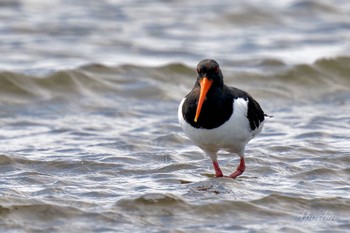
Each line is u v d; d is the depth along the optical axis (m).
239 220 11.05
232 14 27.33
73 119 17.05
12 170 13.12
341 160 13.64
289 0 29.44
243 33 25.89
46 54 22.53
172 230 10.66
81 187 12.31
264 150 14.26
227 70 20.75
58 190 12.11
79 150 14.50
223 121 11.77
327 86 20.06
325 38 25.31
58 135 15.69
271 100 19.02
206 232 10.59
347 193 12.05
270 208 11.42
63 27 25.48
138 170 13.23
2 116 17.20
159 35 25.19
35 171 13.09
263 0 29.48
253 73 20.56
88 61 21.72
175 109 18.00
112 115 17.39
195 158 14.07
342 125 16.33
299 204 11.56
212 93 11.73
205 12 27.75
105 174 13.03
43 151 14.43
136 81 19.67
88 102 18.36
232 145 12.19
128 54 23.00
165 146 14.84
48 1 28.38
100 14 27.23
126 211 11.27
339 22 27.39
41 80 19.02
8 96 18.34
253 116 12.14
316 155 13.96
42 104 18.16
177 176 12.91
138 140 15.14
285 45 24.36
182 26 26.30
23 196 11.76
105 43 24.03
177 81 20.06
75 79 19.28
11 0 27.89
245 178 12.80
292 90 19.78
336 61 20.75
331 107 18.27
